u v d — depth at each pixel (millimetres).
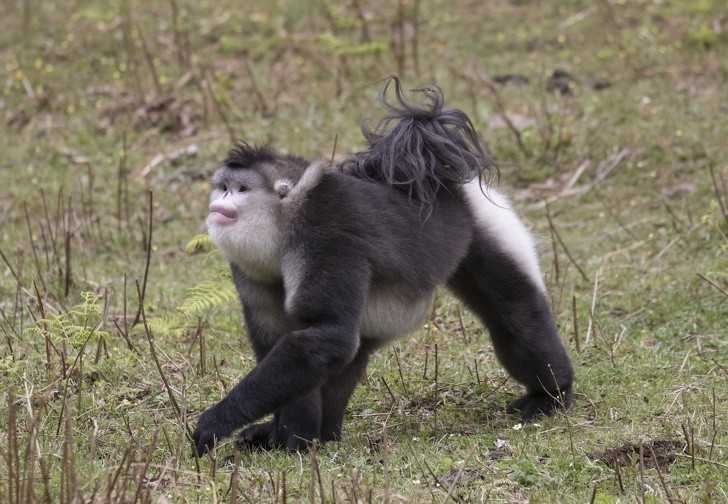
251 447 11875
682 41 24719
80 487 9641
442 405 13180
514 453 11094
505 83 23406
